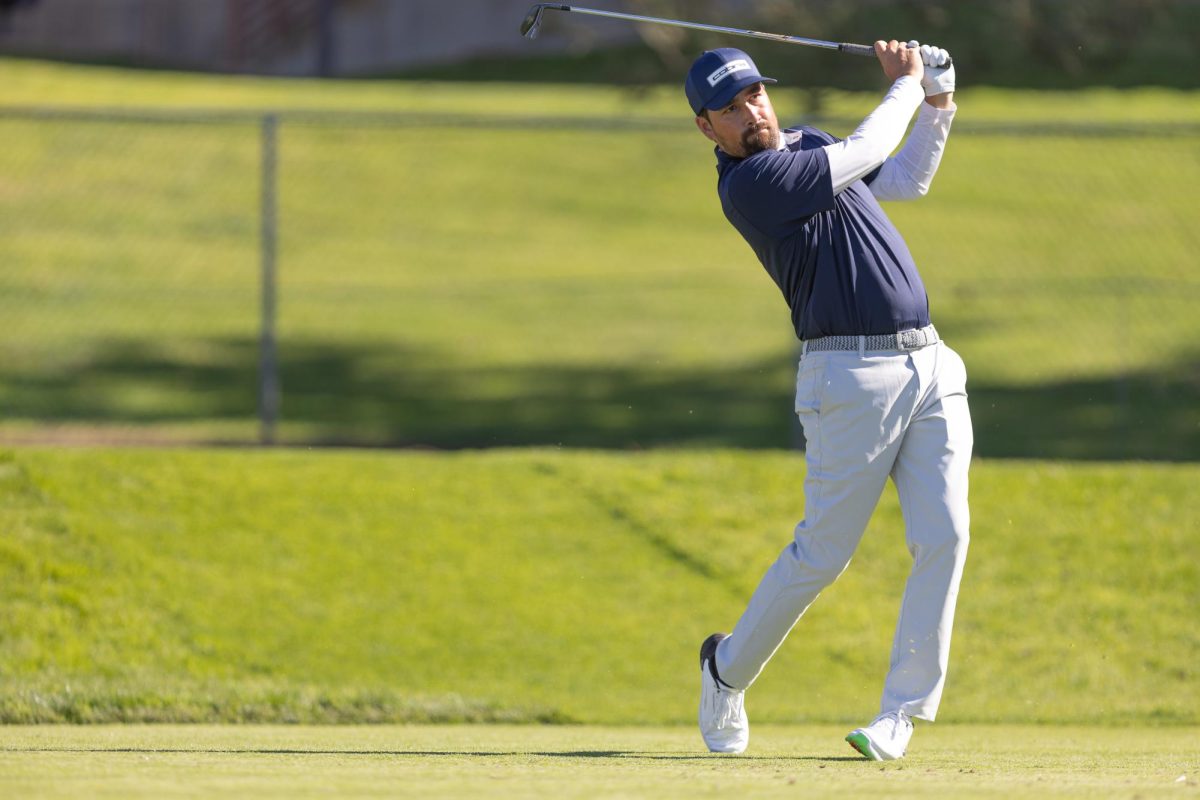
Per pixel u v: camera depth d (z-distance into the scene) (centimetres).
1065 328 5506
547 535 2805
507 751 1482
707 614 2581
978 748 1634
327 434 4334
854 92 4256
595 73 9194
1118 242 6500
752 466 3089
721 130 1380
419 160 8094
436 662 2383
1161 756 1466
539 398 4981
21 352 5222
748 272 6594
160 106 7906
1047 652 2439
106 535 2620
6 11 10394
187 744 1578
